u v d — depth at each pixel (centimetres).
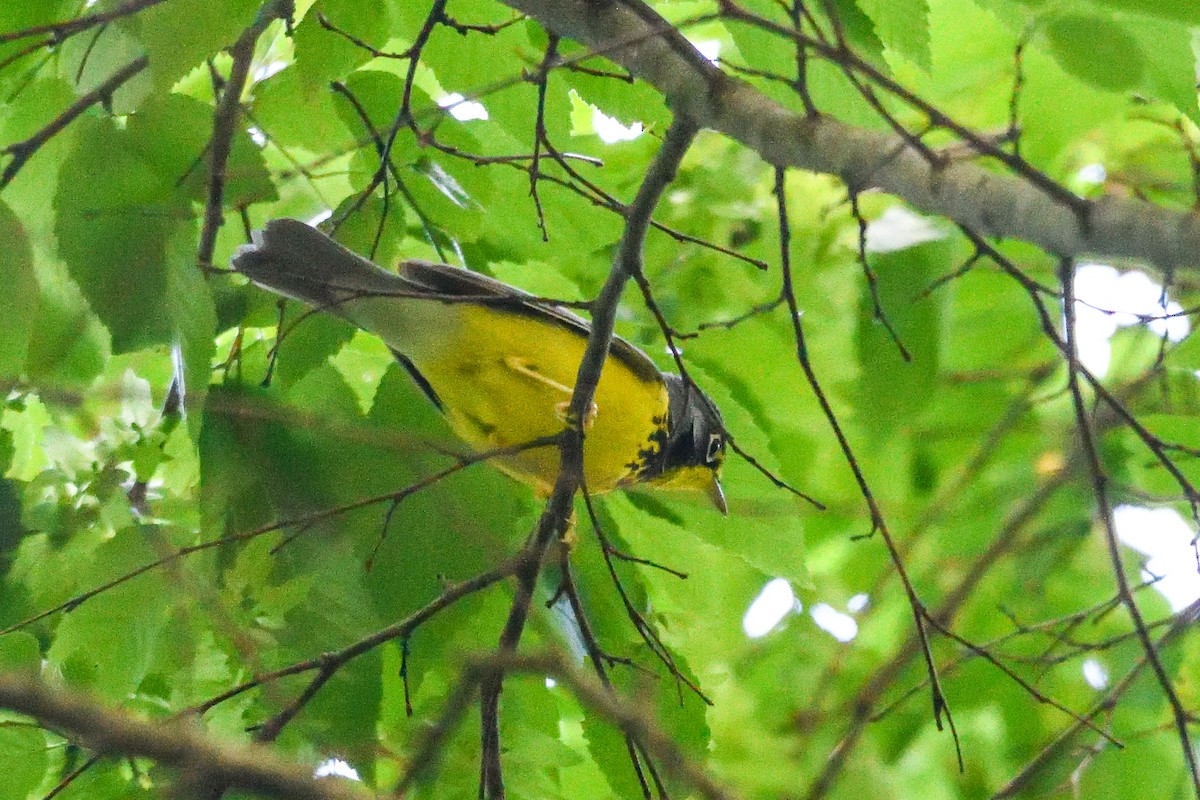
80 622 791
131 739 410
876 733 1375
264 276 856
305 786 422
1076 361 755
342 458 890
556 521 748
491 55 878
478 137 982
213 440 877
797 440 1476
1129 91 727
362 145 803
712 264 1274
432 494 884
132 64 820
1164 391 1198
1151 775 1142
